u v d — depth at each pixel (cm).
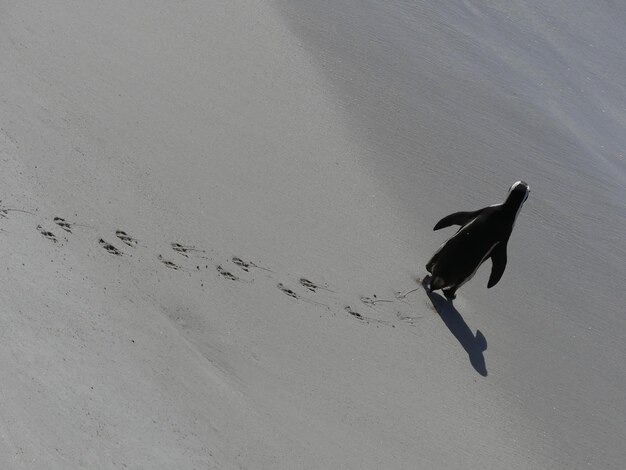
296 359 1504
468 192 2230
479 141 2469
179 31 2483
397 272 1891
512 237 2191
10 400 1015
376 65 2642
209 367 1361
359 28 2820
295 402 1388
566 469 1550
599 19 3434
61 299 1295
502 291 1989
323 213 1967
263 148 2108
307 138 2211
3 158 1630
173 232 1684
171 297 1484
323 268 1800
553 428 1634
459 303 1905
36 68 2036
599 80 3064
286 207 1934
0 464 909
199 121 2108
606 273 2148
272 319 1570
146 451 1068
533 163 2469
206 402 1262
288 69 2478
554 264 2133
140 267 1521
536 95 2839
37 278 1316
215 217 1797
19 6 2294
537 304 1980
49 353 1148
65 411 1052
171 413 1186
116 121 1964
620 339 1945
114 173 1773
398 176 2202
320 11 2844
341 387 1486
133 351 1277
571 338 1906
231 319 1514
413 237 2005
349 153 2216
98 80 2100
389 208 2073
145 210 1708
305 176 2066
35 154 1700
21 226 1452
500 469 1477
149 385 1216
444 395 1608
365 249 1916
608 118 2859
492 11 3288
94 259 1475
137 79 2173
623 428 1698
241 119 2184
